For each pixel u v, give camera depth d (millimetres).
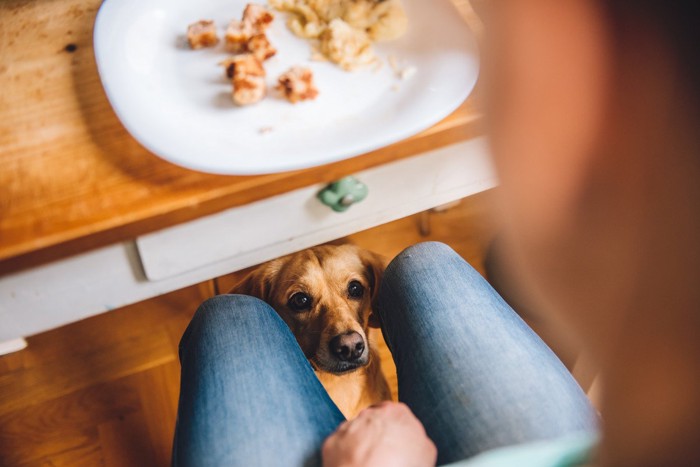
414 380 717
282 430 655
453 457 634
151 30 700
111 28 674
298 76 649
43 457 1170
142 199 584
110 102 617
